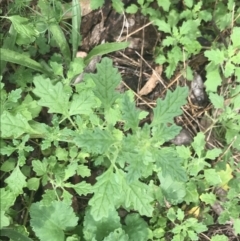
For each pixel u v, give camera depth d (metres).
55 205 0.28
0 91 0.27
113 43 0.31
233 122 0.33
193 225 0.30
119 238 0.28
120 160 0.26
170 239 0.32
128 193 0.26
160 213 0.32
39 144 0.30
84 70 0.33
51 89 0.26
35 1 0.33
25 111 0.28
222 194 0.33
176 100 0.25
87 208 0.30
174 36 0.33
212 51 0.32
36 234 0.28
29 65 0.29
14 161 0.30
